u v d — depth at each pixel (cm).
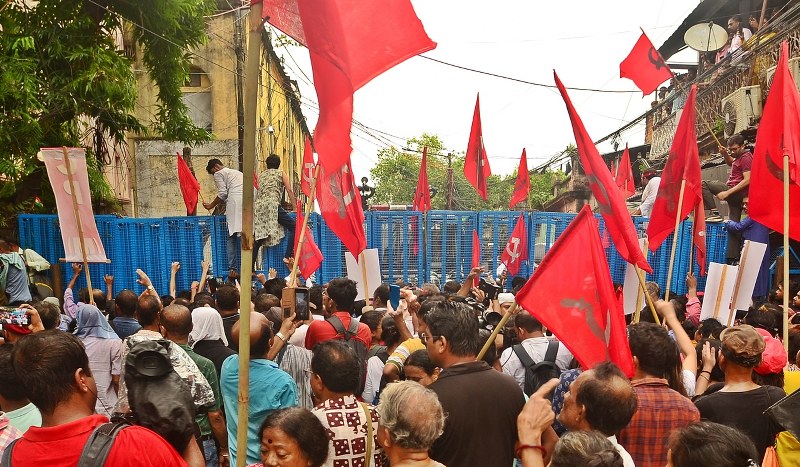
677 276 1130
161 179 2081
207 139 1380
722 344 415
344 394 371
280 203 1100
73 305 845
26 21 1105
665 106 2233
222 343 561
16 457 259
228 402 454
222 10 2078
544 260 406
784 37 1378
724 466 240
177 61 1273
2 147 1012
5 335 448
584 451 245
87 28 1136
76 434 260
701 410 407
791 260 1145
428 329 367
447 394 346
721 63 1659
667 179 723
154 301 534
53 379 261
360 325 586
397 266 1158
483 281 1055
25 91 990
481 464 341
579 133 461
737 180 1081
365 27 388
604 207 468
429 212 1159
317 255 912
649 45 950
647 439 364
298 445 299
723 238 1116
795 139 630
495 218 1173
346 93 296
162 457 259
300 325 626
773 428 399
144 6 1170
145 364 282
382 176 4769
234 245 1075
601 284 396
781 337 654
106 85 1104
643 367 387
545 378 515
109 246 1052
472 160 1216
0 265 852
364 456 356
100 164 1283
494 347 498
